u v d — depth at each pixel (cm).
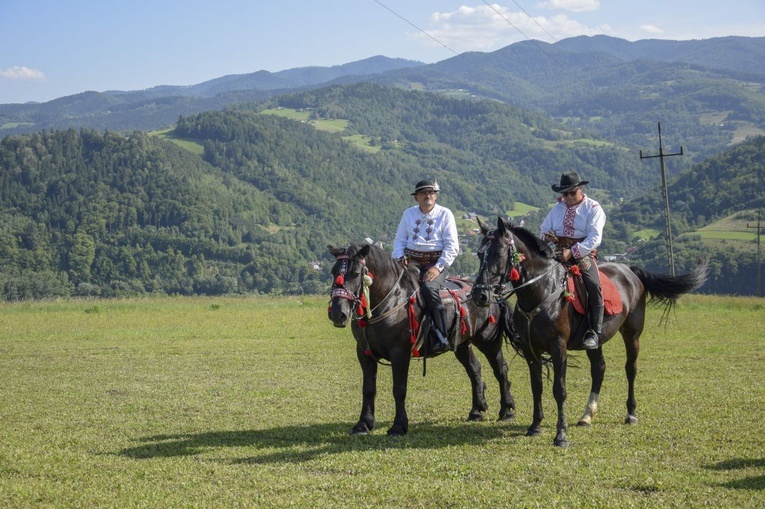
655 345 1881
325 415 1062
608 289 959
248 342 1991
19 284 9944
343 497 681
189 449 862
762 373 1388
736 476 727
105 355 1736
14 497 687
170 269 13525
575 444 867
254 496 684
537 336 908
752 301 3347
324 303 3294
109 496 690
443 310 938
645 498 664
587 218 957
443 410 1088
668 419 991
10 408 1114
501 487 704
